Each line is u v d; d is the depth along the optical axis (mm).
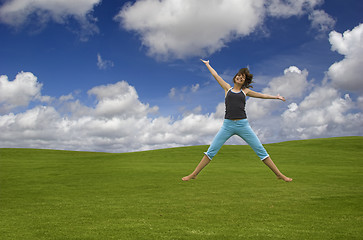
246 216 5395
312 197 7352
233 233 4273
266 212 5734
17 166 16344
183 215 5492
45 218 5340
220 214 5566
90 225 4785
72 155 25438
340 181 10586
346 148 27641
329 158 21125
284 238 4035
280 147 27547
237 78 6277
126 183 10320
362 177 11727
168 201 6969
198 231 4375
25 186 9852
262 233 4273
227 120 6355
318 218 5238
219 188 8984
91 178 11695
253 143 6359
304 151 24719
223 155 22641
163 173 13008
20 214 5719
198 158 21375
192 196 7648
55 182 10734
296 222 4957
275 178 11344
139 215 5516
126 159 21234
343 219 5164
